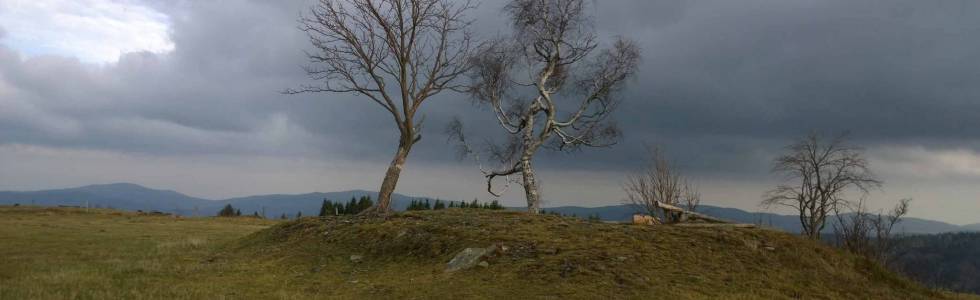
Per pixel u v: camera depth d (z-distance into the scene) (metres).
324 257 19.36
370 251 19.30
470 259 16.44
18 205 64.25
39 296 13.23
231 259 20.45
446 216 22.23
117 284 15.37
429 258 17.69
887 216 38.38
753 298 13.95
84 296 13.60
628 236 18.12
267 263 19.25
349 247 20.09
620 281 14.36
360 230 21.52
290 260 19.42
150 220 51.38
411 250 18.55
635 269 15.14
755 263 16.58
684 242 17.61
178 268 18.14
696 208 32.91
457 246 17.88
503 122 29.78
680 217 22.55
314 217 26.34
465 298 13.61
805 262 17.17
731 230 19.14
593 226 19.98
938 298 17.50
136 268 17.95
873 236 37.59
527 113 28.62
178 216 59.94
